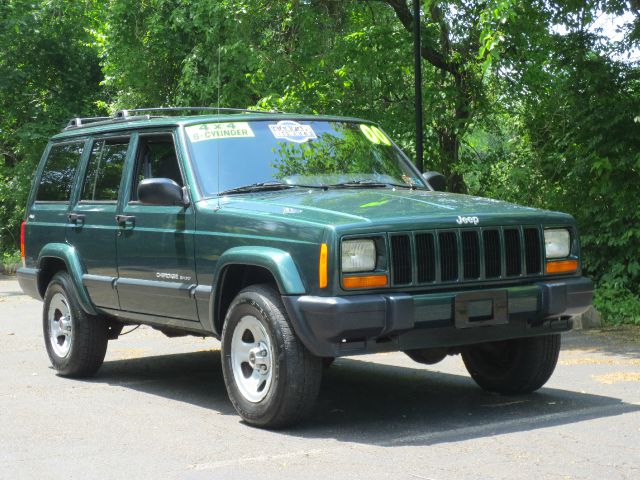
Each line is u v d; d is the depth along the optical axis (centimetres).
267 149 660
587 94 1211
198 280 619
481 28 1056
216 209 608
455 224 558
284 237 552
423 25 1395
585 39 1228
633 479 436
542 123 1285
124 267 697
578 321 1017
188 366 838
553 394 657
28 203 852
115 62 2403
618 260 1162
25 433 564
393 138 1427
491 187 1368
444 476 448
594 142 1164
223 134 663
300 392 543
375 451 502
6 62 2392
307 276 534
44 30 2386
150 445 529
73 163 796
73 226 766
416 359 653
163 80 2416
